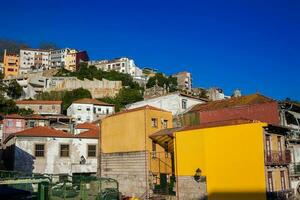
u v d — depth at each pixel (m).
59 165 37.59
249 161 26.81
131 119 36.28
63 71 134.38
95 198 23.48
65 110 98.62
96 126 55.00
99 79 125.94
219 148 28.45
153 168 34.19
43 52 169.25
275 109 37.41
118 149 37.25
